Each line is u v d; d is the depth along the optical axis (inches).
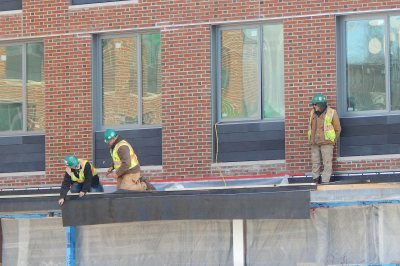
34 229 2245.3
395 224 2058.3
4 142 2351.1
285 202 2018.9
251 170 2182.6
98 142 2282.2
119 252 2186.3
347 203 2052.2
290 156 2154.3
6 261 2257.6
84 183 2110.0
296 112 2154.3
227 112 2218.3
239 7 2201.0
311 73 2150.6
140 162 2256.4
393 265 2034.9
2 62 2370.8
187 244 2151.8
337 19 2161.7
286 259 2098.9
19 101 2357.3
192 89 2217.0
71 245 2186.3
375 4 2128.4
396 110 2129.7
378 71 2146.9
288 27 2170.3
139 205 2080.5
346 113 2153.1
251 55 2215.8
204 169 2201.0
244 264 2112.5
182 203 2065.7
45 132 2303.2
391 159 2107.5
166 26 2240.4
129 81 2287.2
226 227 2133.4
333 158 2129.7
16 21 2341.3
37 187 2303.2
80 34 2294.5
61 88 2298.2
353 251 2073.1
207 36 2215.8
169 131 2223.2
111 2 2281.0
